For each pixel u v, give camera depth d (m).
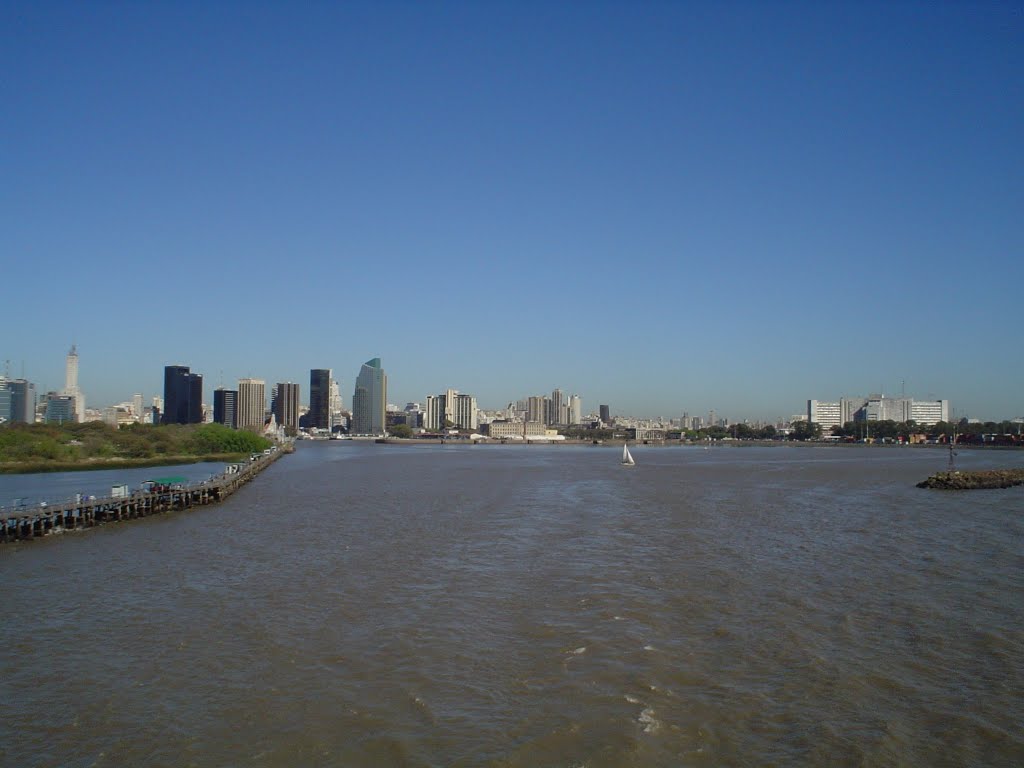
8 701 30.91
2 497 105.06
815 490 115.88
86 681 32.94
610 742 26.97
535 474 159.75
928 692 31.16
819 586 48.31
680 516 82.19
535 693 31.28
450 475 157.12
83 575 54.03
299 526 77.12
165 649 36.91
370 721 28.80
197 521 82.19
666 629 39.50
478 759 25.91
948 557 57.75
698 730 27.89
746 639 37.72
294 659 35.34
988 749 26.42
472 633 39.09
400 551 61.53
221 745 27.06
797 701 30.33
